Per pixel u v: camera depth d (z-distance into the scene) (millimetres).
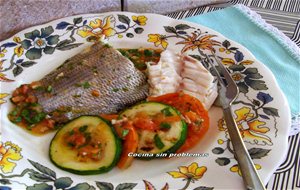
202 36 309
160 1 361
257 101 262
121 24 317
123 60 280
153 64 286
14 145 246
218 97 270
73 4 336
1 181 222
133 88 274
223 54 296
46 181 226
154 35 311
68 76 276
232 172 225
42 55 298
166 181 225
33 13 324
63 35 310
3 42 302
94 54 286
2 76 283
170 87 272
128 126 245
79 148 241
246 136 242
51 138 254
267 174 221
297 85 293
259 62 287
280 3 376
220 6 372
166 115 251
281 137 240
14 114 263
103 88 271
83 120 252
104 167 232
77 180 228
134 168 237
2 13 312
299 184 236
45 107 265
